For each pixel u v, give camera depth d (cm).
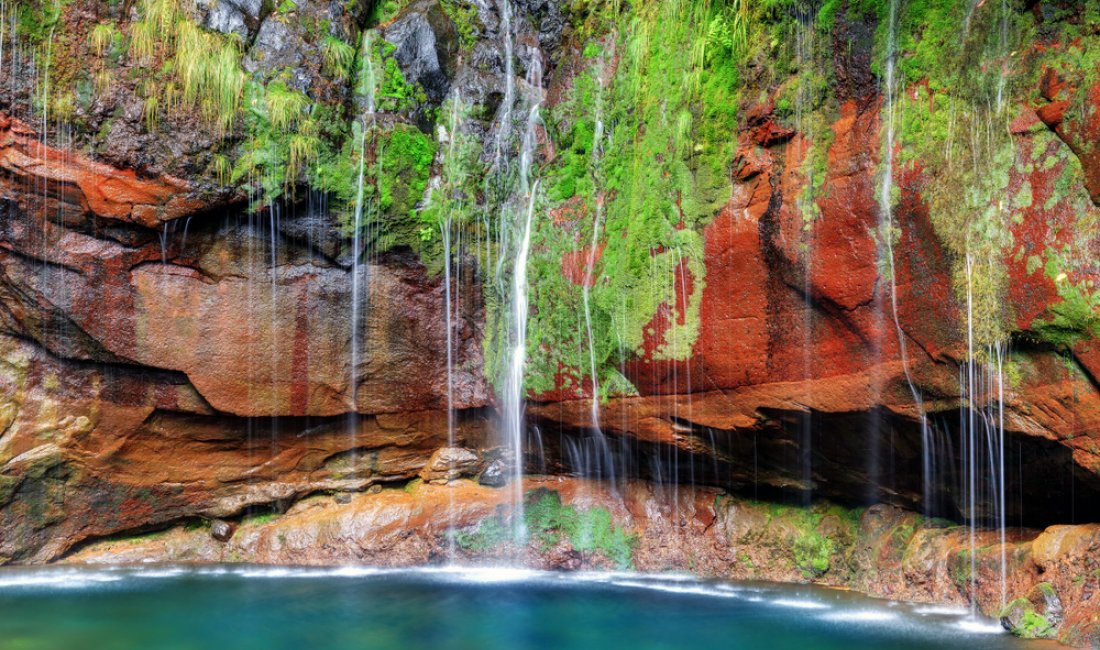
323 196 1030
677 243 905
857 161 771
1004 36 691
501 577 992
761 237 837
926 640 708
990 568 773
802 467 934
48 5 937
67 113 943
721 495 1017
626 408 984
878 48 763
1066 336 664
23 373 1003
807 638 734
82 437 1021
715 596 895
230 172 984
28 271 969
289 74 1019
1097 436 666
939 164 722
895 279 754
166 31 966
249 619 822
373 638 764
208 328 1023
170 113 966
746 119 845
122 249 990
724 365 884
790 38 818
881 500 920
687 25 904
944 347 732
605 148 999
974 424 747
